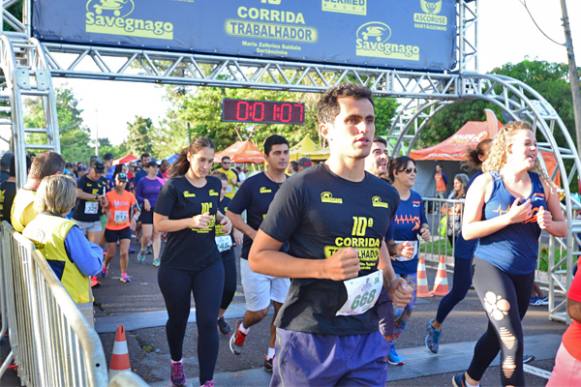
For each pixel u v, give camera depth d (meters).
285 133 34.88
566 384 2.69
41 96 6.84
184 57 9.84
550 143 8.77
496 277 3.74
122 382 1.47
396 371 5.00
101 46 9.40
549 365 5.26
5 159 7.36
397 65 11.13
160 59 9.99
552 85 28.61
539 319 7.05
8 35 8.24
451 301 5.40
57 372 2.79
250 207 5.02
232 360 5.29
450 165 23.56
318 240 2.42
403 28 11.16
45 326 3.16
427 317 7.03
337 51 10.71
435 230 11.05
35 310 3.51
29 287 3.70
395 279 2.69
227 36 10.00
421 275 8.29
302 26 10.46
